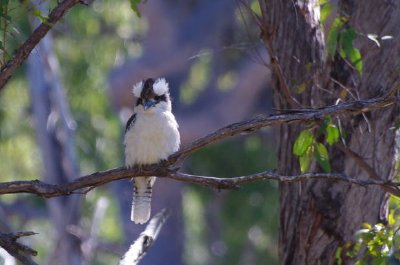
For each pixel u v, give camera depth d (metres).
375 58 7.97
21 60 6.28
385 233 6.85
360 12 8.03
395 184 6.23
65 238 14.84
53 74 15.84
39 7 8.58
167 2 19.31
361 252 7.94
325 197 8.02
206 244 22.62
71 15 17.56
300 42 8.12
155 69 19.44
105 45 19.44
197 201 22.42
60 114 15.77
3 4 5.91
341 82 8.00
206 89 20.31
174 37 19.25
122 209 18.39
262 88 20.20
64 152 15.73
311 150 6.74
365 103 6.12
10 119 18.78
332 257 8.02
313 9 8.19
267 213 18.95
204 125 20.02
